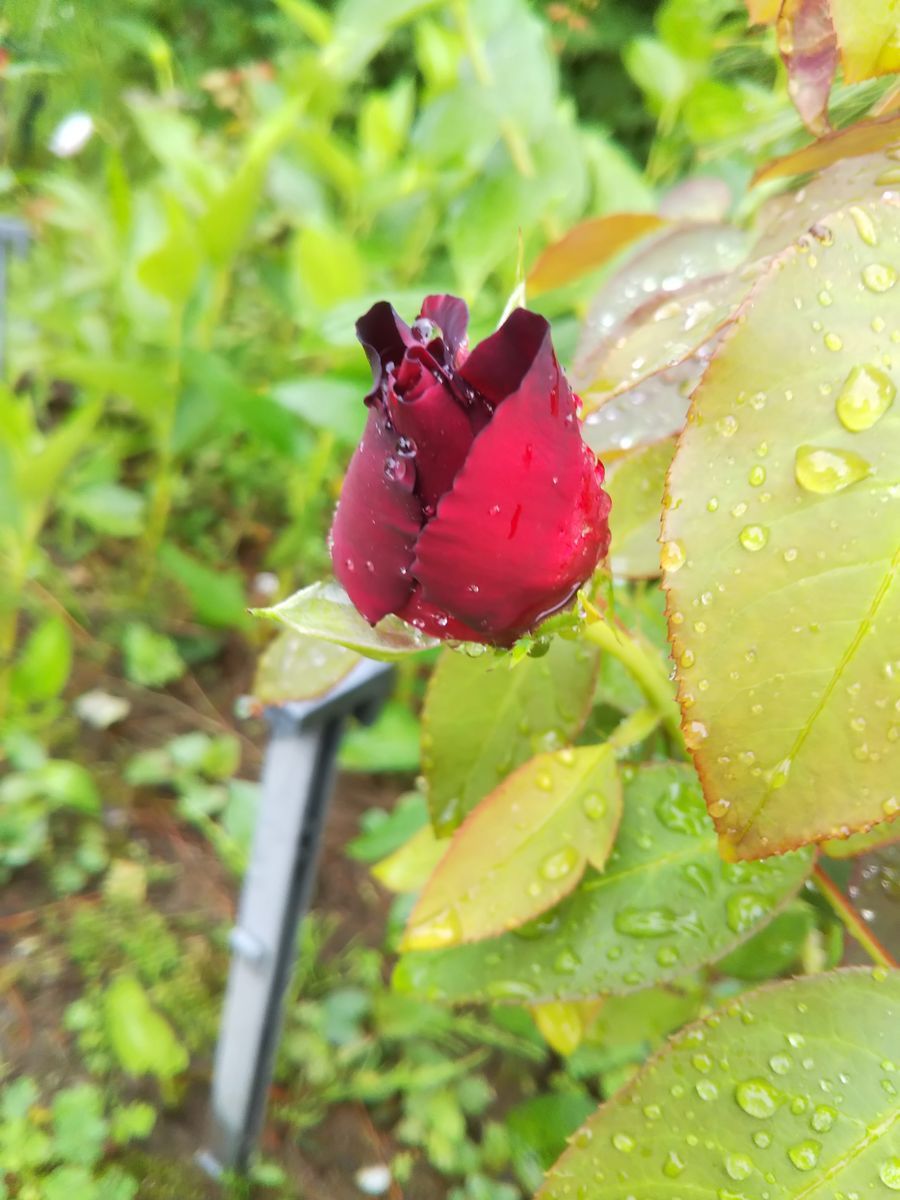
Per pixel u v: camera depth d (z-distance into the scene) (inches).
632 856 5.0
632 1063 9.2
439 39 12.1
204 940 11.1
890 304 3.2
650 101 12.0
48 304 16.0
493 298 12.2
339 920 11.6
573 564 3.4
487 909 4.7
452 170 12.0
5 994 10.3
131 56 16.9
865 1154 3.8
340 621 3.7
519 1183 9.2
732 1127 3.9
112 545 16.8
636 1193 3.9
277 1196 8.9
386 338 3.4
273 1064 8.6
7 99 14.0
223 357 17.7
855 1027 4.0
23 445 12.2
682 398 5.0
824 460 3.2
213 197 12.9
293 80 14.0
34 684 12.0
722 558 3.2
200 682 15.0
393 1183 9.1
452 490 3.0
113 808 12.7
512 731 5.4
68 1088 9.5
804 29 4.0
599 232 6.2
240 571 16.7
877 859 5.1
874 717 3.1
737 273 4.4
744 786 3.2
